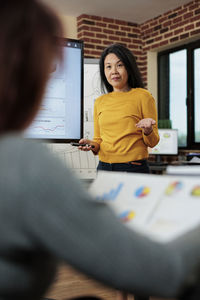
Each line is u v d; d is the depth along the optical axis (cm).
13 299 47
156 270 43
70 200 43
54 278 56
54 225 42
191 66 558
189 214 53
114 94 182
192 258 46
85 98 242
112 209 46
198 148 548
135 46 616
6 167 44
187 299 48
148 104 175
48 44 50
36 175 43
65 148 206
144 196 59
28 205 42
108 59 179
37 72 49
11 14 47
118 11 563
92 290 207
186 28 535
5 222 43
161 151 496
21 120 50
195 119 559
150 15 584
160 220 53
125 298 160
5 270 45
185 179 60
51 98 160
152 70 614
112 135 175
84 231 42
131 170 172
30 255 46
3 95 48
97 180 68
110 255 43
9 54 47
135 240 44
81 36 571
